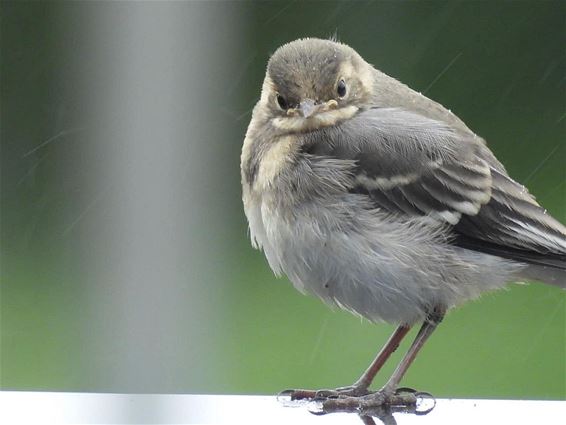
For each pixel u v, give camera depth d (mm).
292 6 18344
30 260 17625
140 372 14609
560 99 19250
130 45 14320
